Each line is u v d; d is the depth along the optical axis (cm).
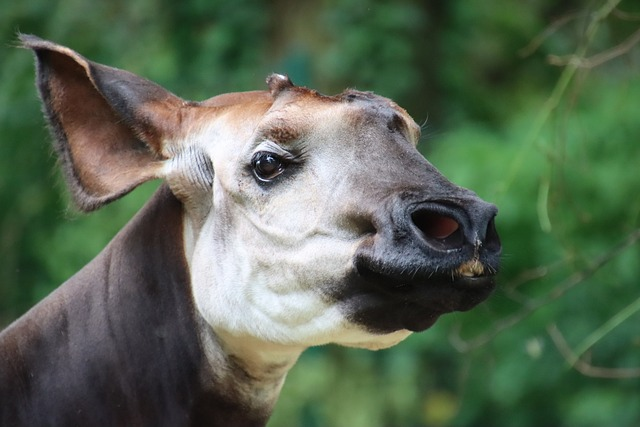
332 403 1895
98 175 799
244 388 803
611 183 1688
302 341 748
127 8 2077
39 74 793
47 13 2073
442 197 684
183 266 801
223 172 771
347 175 724
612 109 1767
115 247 825
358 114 738
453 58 2119
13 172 2031
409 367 1894
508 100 2189
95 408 797
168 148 803
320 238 725
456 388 1914
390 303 711
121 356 801
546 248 1677
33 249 2027
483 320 1739
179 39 2056
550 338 1739
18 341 811
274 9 2036
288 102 758
